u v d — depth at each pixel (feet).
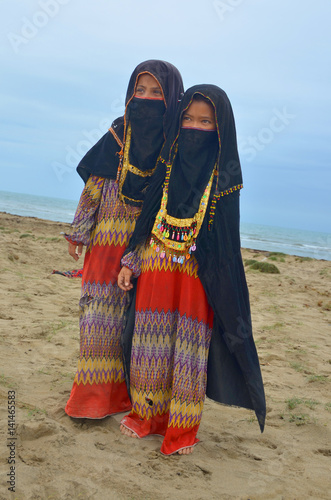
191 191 10.61
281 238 197.36
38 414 11.39
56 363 15.58
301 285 39.06
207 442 11.26
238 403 11.05
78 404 11.49
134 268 11.09
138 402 11.10
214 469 10.01
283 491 9.39
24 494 8.21
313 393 15.28
